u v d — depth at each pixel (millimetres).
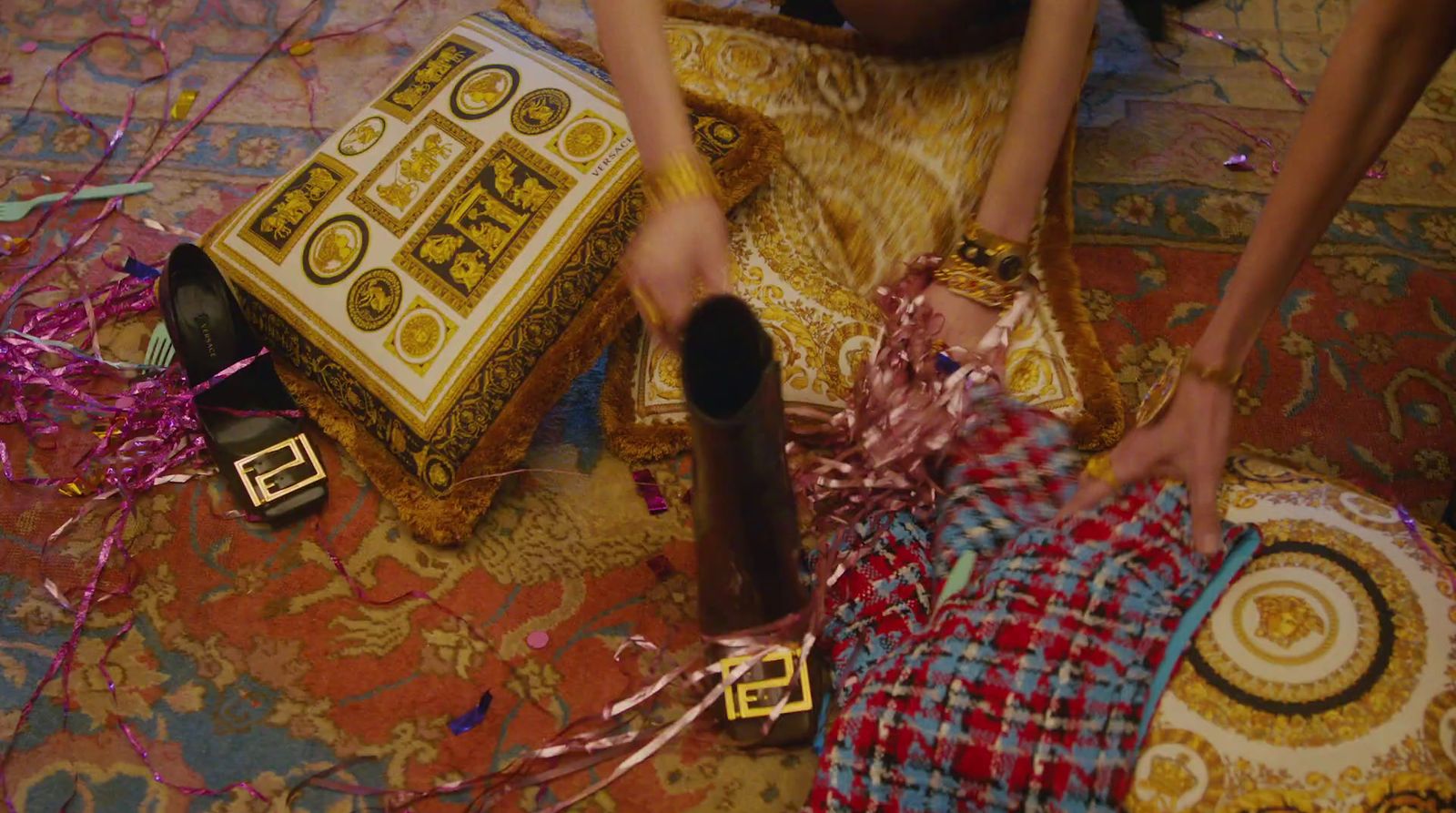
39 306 1607
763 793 1186
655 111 1161
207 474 1434
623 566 1361
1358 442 1454
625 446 1416
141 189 1728
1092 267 1614
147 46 1923
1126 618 1053
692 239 1093
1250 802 967
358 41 1925
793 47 1595
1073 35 1250
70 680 1285
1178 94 1819
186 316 1408
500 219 1377
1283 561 1082
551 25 1938
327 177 1446
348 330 1376
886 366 1303
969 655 1050
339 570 1358
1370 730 977
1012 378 1395
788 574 1140
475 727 1243
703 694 1235
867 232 1487
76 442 1472
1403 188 1692
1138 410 1365
